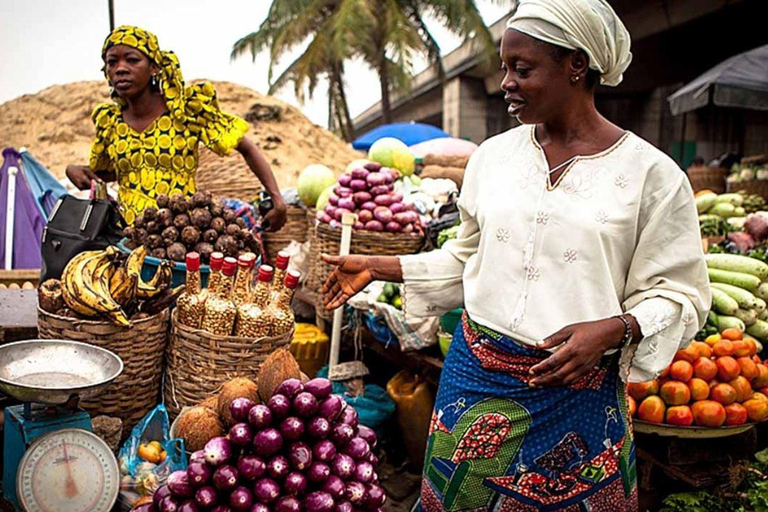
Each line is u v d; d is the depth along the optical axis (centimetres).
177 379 256
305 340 403
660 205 152
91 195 302
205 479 160
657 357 155
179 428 218
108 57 323
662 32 1633
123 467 220
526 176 162
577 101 157
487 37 1656
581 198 154
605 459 165
